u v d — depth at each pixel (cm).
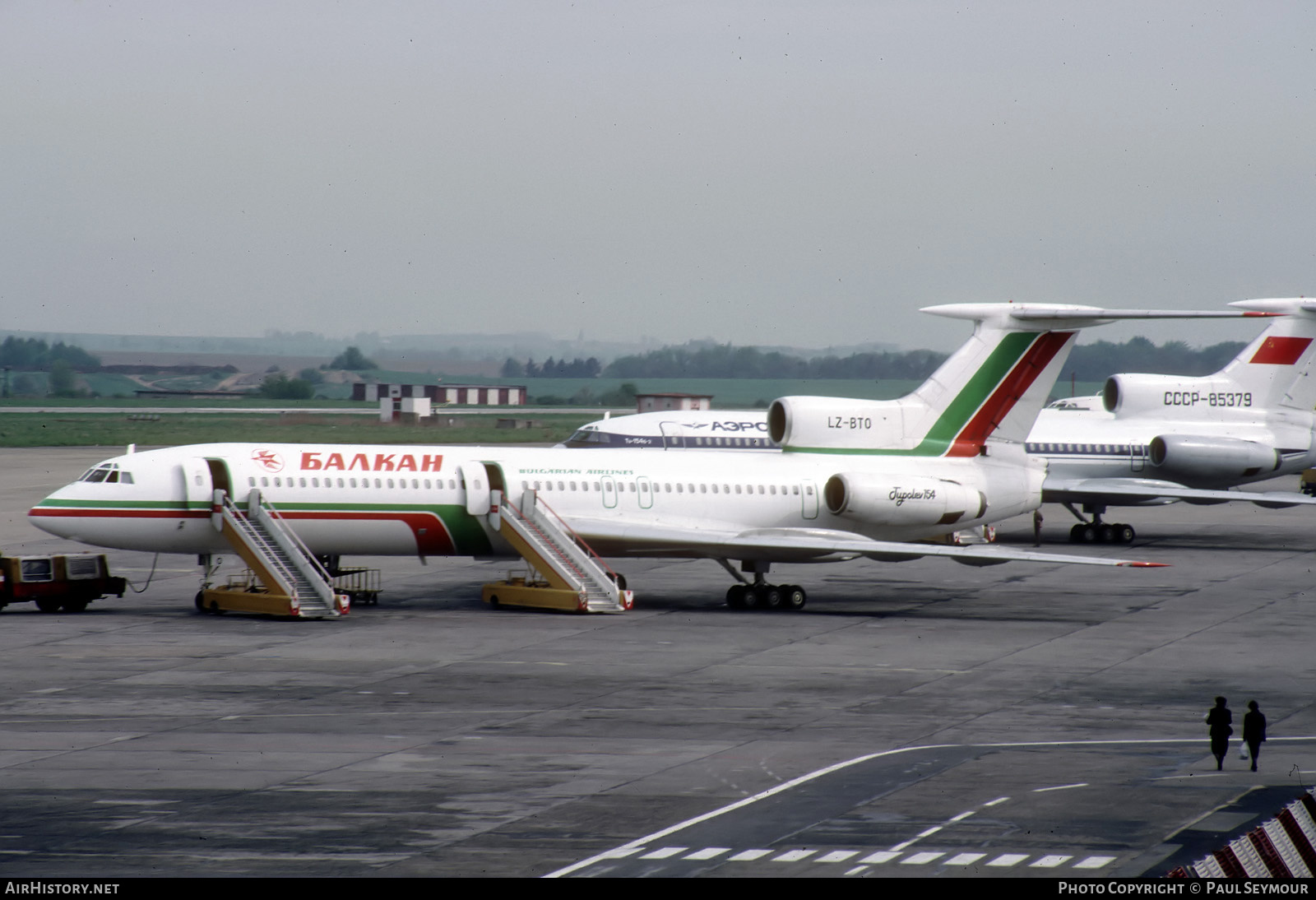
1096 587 16838
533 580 15112
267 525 14062
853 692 10606
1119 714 9956
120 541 14012
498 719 9525
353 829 6988
